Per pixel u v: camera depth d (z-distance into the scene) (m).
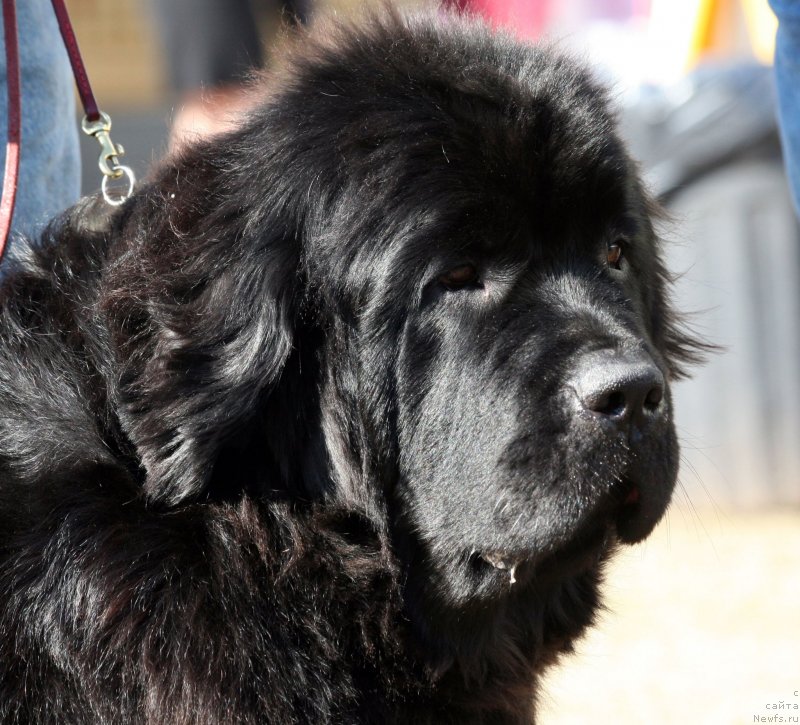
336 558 4.12
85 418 4.09
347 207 4.11
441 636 4.27
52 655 3.90
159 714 3.86
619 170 4.42
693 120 9.77
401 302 4.11
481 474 4.05
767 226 9.84
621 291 4.40
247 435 4.11
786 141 5.56
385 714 4.20
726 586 8.69
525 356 4.07
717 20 12.50
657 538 9.98
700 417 10.09
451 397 4.12
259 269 4.07
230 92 7.42
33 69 5.14
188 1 9.32
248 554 4.05
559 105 4.31
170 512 4.06
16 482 4.03
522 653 4.56
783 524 9.85
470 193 4.10
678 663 7.32
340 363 4.16
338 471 4.14
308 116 4.25
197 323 4.04
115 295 4.13
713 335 9.91
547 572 4.32
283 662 3.98
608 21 12.88
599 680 7.11
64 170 5.43
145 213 4.41
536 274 4.27
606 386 3.91
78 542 3.95
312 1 9.59
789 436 10.02
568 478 3.97
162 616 3.93
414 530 4.21
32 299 4.36
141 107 14.87
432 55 4.41
